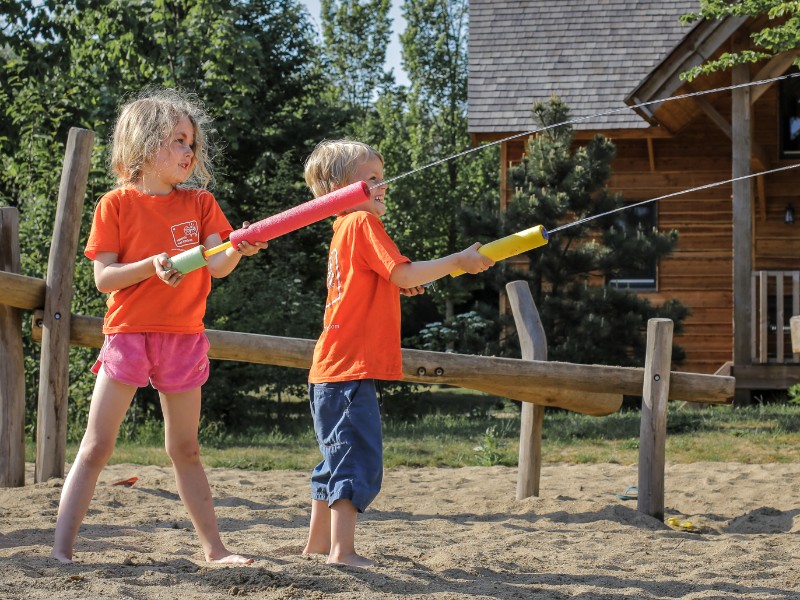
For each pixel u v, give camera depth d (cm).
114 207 357
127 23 1421
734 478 736
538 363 589
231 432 1184
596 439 1012
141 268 343
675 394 583
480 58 1709
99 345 639
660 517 567
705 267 1563
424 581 338
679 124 1502
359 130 2775
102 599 284
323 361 359
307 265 1712
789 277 1523
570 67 1684
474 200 2706
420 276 339
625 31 1728
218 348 614
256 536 468
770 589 357
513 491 674
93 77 1450
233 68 1512
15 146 1330
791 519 573
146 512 544
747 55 1038
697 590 355
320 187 379
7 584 301
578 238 1315
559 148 1308
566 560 416
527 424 622
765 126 1534
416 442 1002
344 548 351
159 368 359
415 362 586
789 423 1083
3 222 634
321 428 359
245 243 323
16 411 622
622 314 1287
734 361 1295
